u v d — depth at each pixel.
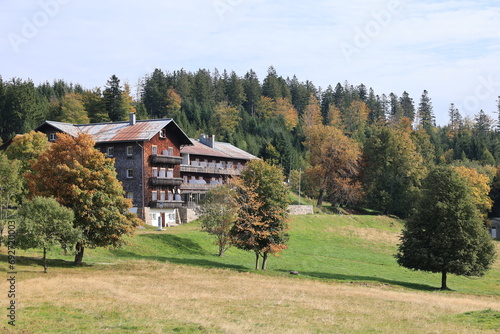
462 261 60.47
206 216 70.12
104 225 53.88
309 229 102.50
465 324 33.41
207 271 56.03
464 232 60.97
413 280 66.19
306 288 48.97
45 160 54.28
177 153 98.44
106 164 56.16
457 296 54.84
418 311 38.91
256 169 63.41
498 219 126.56
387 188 131.88
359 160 131.50
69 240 48.12
